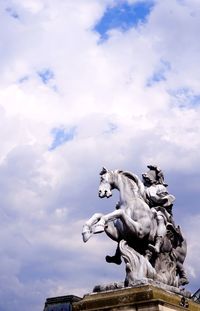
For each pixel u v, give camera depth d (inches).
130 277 730.8
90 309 725.9
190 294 808.3
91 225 751.7
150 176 828.6
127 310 698.8
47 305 1289.4
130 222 763.4
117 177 821.9
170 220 805.9
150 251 769.6
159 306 681.0
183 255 826.2
